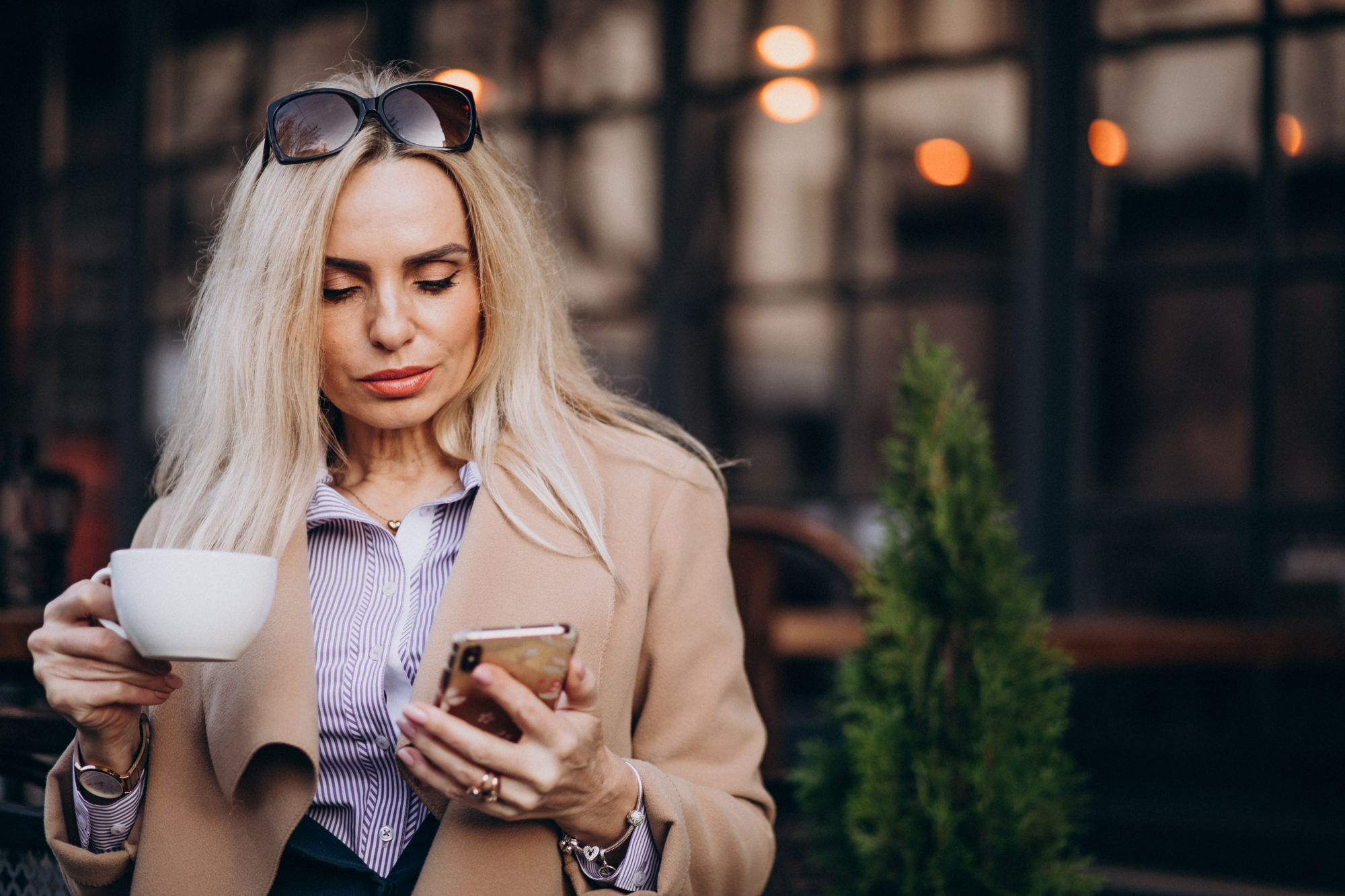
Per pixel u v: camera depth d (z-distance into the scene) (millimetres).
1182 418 3861
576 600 1206
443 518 1277
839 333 4395
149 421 5629
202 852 1179
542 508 1255
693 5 4629
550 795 1033
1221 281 3814
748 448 4523
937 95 4250
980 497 1590
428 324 1217
